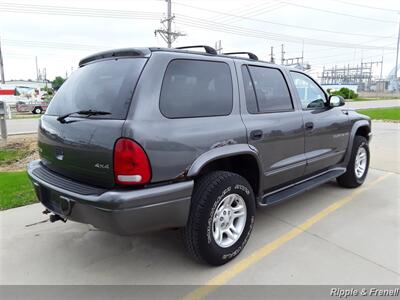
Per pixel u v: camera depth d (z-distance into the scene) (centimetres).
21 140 1091
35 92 3006
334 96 432
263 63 351
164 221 246
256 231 356
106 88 257
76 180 265
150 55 254
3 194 472
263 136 317
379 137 1027
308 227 364
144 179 230
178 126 250
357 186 507
